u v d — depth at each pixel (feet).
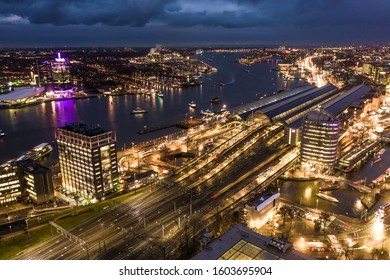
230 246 543.80
